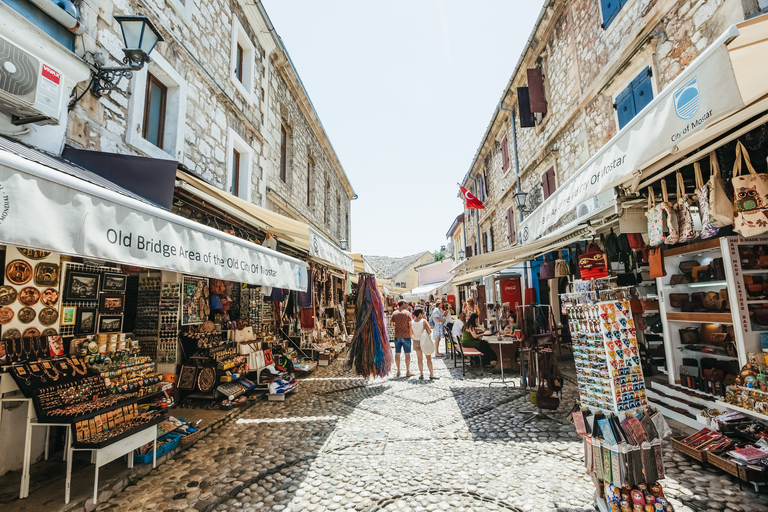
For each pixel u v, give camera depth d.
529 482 3.21
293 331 9.41
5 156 1.51
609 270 6.70
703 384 4.34
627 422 2.53
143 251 2.12
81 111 3.71
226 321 6.25
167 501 2.95
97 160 3.48
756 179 2.91
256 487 3.20
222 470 3.51
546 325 6.03
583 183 3.28
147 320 5.30
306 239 5.90
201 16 6.14
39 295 3.29
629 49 5.84
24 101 2.71
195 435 4.21
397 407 5.68
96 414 2.97
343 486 3.21
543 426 4.63
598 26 6.88
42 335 3.29
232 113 7.14
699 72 1.92
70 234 1.71
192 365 5.35
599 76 6.72
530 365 5.55
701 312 4.43
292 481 3.30
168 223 2.36
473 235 20.70
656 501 2.44
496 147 14.88
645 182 4.07
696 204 3.65
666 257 5.00
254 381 6.42
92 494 2.84
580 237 6.08
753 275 4.05
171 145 5.29
